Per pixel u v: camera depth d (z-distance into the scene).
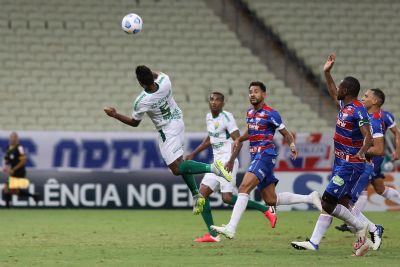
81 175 60.25
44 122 72.19
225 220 51.78
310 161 61.69
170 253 32.66
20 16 79.31
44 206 60.31
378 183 43.03
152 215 54.81
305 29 80.94
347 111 31.88
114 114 34.34
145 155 62.47
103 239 38.72
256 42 81.06
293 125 73.75
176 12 81.56
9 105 73.00
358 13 82.31
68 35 78.56
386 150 61.09
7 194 60.09
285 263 29.23
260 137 35.22
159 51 78.38
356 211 33.97
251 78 77.25
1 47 77.12
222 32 80.56
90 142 62.44
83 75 75.88
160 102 34.47
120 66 76.88
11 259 30.48
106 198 60.16
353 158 32.06
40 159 62.31
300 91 77.25
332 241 38.38
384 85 77.31
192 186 35.56
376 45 80.12
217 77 76.94
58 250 33.75
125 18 35.34
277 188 60.19
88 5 80.81
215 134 41.41
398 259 30.77
